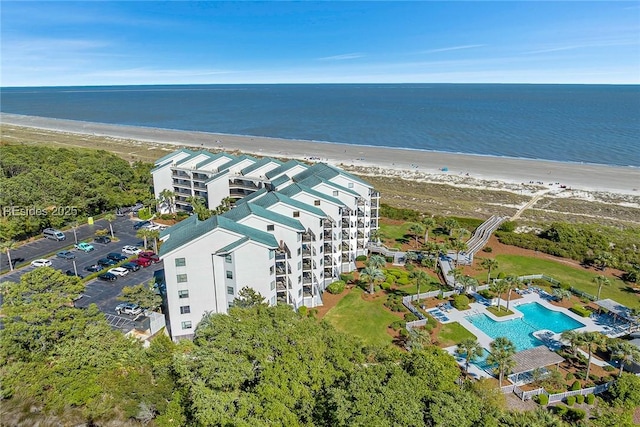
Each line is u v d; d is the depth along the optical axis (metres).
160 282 75.81
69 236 97.81
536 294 75.69
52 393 38.59
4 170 113.81
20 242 93.44
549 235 98.50
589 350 54.41
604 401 50.69
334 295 73.88
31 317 46.78
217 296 60.09
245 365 39.22
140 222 106.75
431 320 65.44
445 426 32.69
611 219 118.81
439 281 79.44
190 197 106.62
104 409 37.84
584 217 120.44
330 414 34.69
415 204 131.75
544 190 145.25
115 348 45.03
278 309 49.03
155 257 84.75
